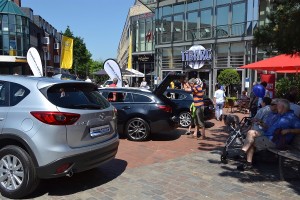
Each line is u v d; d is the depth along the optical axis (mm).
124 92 9211
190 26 27062
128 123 8945
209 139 9344
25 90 4758
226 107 19031
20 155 4520
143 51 35250
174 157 7145
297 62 10070
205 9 25641
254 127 6648
